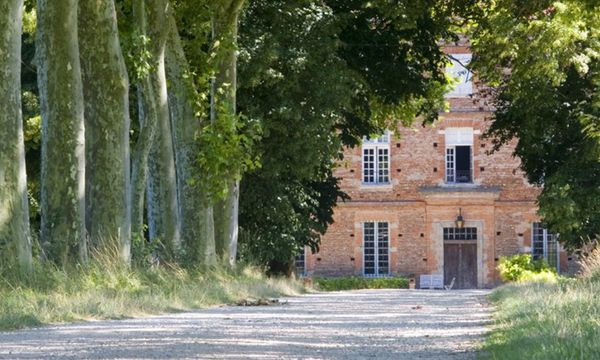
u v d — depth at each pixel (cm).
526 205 8144
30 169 4850
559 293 2264
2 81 2430
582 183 5266
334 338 1569
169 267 3447
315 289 5472
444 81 5328
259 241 4891
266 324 1912
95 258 2744
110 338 1501
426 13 4919
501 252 8156
